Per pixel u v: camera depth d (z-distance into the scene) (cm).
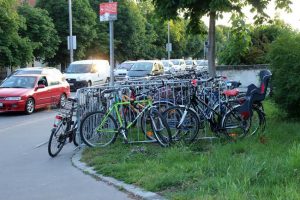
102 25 5212
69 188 670
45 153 952
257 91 918
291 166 618
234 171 628
